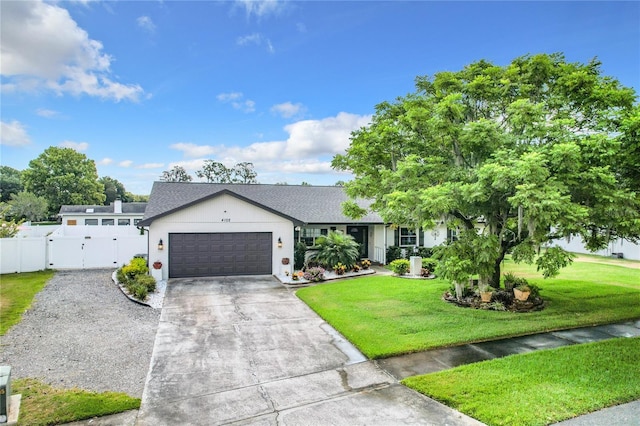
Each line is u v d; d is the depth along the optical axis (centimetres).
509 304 1116
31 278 1512
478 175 921
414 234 2309
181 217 1612
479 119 1080
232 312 1100
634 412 522
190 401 577
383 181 1216
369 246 2245
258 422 516
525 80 1083
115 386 622
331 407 557
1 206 2773
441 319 995
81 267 1762
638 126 821
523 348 796
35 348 782
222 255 1661
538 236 949
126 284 1360
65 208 3644
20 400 551
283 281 1543
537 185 846
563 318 1005
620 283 1497
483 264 1082
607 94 971
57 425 502
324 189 2434
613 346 788
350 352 787
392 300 1213
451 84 1159
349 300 1216
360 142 1412
